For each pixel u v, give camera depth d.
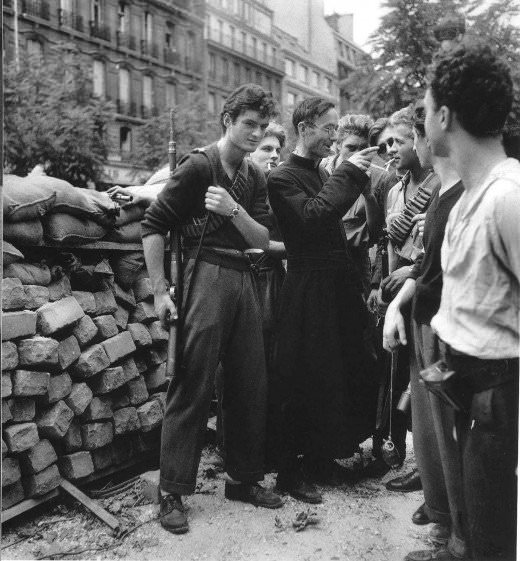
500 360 1.73
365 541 2.45
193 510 2.74
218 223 2.60
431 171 2.82
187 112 15.96
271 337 3.14
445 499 2.37
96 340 2.83
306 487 2.86
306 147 2.90
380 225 3.28
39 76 15.90
